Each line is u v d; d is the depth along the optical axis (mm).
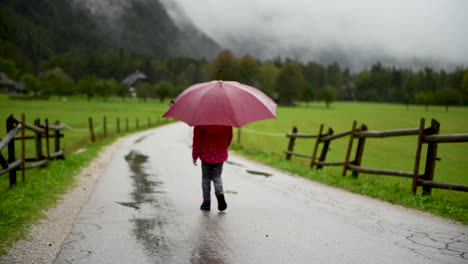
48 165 10938
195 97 5383
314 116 80188
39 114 53844
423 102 137500
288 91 136625
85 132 30234
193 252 4270
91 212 6145
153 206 6598
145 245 4508
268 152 18078
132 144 21125
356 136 10531
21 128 9055
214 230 5133
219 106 5188
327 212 6262
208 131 5965
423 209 6594
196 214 6031
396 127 52938
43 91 142500
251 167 12312
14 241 4566
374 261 4016
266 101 5559
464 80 133625
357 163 10500
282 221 5625
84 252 4250
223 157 6031
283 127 51125
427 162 7762
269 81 140000
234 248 4414
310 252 4289
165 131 36125
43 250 4301
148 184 8867
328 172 11570
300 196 7633
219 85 5469
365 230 5195
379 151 27234
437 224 5566
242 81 122375
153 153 16266
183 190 8141
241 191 8070
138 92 169625
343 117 77500
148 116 64188
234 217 5848
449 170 17750
